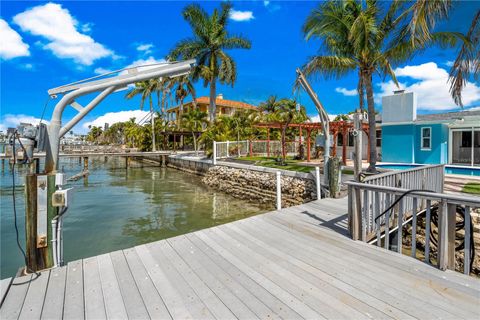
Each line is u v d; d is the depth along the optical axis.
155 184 16.89
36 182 2.91
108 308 2.29
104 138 79.00
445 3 5.81
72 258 6.12
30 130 2.95
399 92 15.55
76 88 3.07
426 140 14.77
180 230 8.08
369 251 3.48
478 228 5.37
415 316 2.12
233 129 24.08
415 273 2.84
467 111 16.52
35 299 2.41
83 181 18.16
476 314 2.13
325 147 8.11
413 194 3.19
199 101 38.78
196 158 21.44
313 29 10.08
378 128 18.02
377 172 10.73
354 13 10.12
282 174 11.68
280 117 16.34
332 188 7.42
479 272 5.27
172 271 2.97
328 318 2.12
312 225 4.67
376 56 10.13
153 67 3.34
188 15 24.11
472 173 12.20
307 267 3.03
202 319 2.14
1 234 7.60
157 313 2.22
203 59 25.61
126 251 3.53
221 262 3.19
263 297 2.44
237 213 10.02
